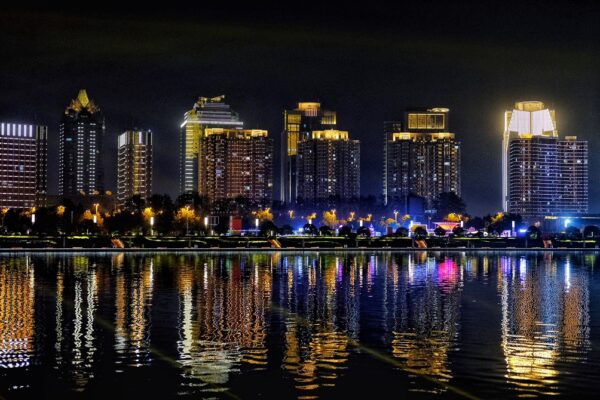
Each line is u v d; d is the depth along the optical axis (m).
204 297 70.69
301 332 49.81
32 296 71.00
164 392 35.06
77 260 132.62
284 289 79.12
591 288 81.94
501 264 129.12
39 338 47.22
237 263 126.31
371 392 35.19
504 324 53.62
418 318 56.62
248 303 66.00
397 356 42.31
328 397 34.44
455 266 121.94
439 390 35.53
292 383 36.56
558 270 112.94
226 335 48.56
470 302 67.69
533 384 36.53
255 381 36.88
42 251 164.75
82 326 51.94
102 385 36.16
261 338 47.56
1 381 36.81
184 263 125.06
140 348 44.16
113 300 67.81
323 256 156.50
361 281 89.88
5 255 151.12
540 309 62.53
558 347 44.94
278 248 184.75
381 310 61.53
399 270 110.75
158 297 70.44
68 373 38.22
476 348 44.56
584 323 54.16
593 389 35.69
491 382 36.84
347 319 55.97
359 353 43.06
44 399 34.06
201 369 39.12
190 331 50.03
